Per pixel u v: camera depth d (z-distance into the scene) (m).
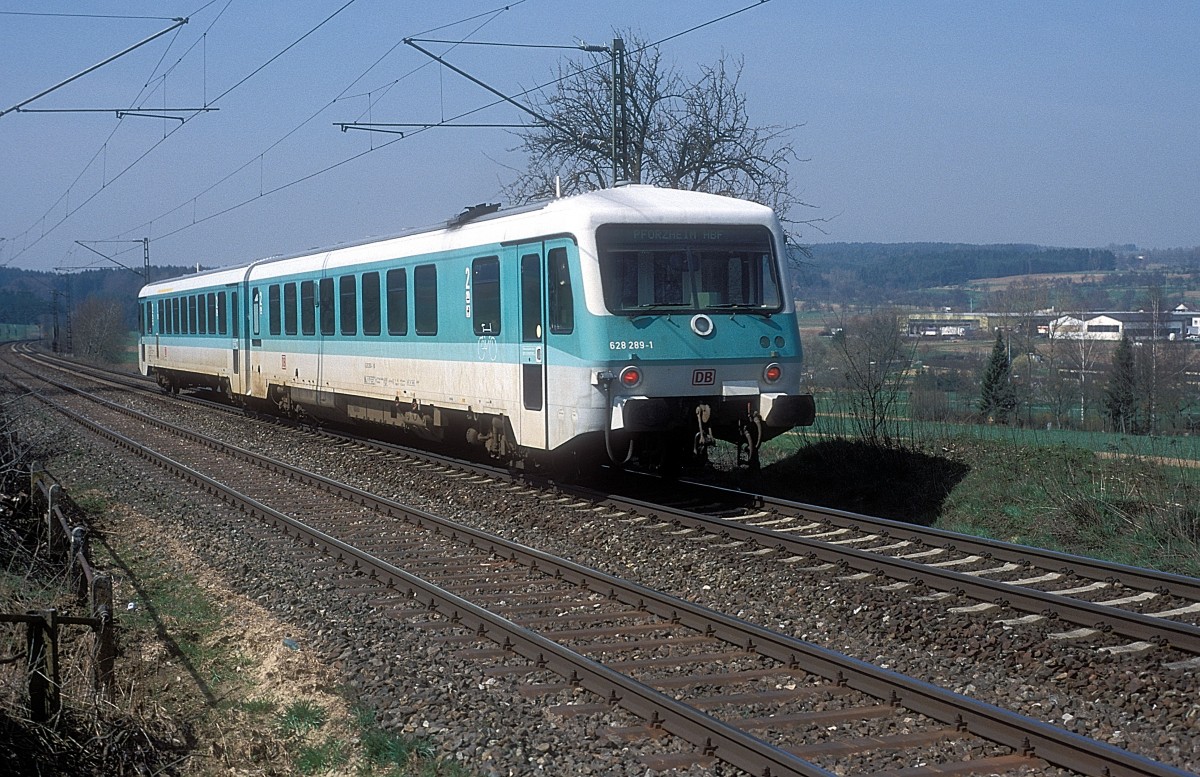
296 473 17.12
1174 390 30.62
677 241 13.16
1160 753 5.97
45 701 6.28
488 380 14.87
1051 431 16.70
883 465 14.98
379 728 6.69
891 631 8.29
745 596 9.50
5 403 21.27
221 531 13.07
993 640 7.83
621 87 20.95
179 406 30.50
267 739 6.72
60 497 12.28
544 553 10.59
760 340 13.41
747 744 5.80
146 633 8.93
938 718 6.34
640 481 15.32
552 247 13.31
